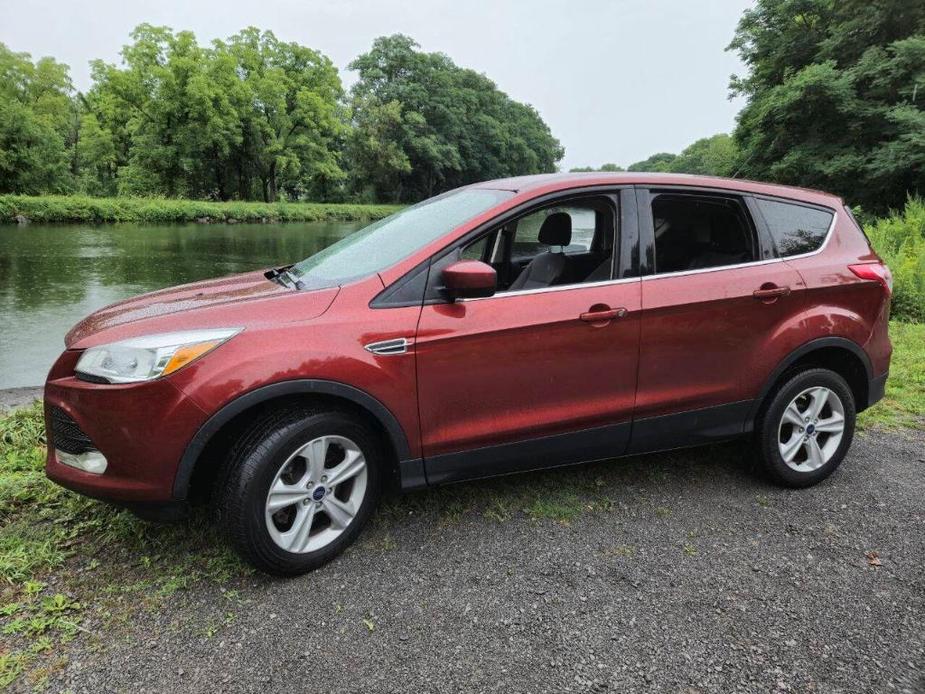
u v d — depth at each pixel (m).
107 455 2.35
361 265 2.91
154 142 50.09
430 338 2.63
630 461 3.75
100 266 16.70
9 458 3.61
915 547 2.87
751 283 3.15
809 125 19.28
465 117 80.06
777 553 2.81
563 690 2.01
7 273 14.91
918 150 15.87
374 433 2.76
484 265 2.58
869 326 3.44
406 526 2.98
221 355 2.36
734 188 3.26
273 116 55.50
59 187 50.56
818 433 3.47
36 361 7.46
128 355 2.33
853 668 2.12
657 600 2.47
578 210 3.07
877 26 18.19
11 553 2.66
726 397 3.19
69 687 1.99
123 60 49.69
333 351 2.47
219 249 22.88
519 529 2.97
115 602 2.40
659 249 3.10
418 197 76.81
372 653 2.16
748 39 22.83
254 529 2.43
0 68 56.00
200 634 2.24
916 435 4.30
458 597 2.47
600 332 2.88
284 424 2.47
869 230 12.48
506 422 2.81
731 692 2.01
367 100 69.38
